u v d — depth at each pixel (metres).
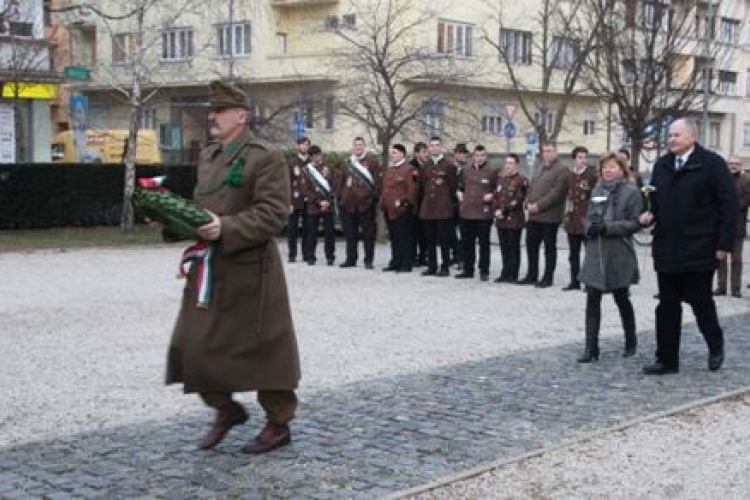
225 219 5.36
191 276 5.47
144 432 6.28
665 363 8.30
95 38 37.12
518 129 39.22
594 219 8.70
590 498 5.17
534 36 38.22
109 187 24.67
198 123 38.16
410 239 16.34
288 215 5.62
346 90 32.31
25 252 19.00
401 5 32.41
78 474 5.40
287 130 32.56
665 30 25.28
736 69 54.00
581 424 6.61
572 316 11.59
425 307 12.22
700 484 5.43
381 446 6.01
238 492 5.11
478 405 7.10
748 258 19.72
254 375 5.50
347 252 17.09
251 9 37.03
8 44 25.91
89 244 20.55
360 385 7.71
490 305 12.46
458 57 33.91
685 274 8.20
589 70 28.27
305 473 5.45
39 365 8.52
